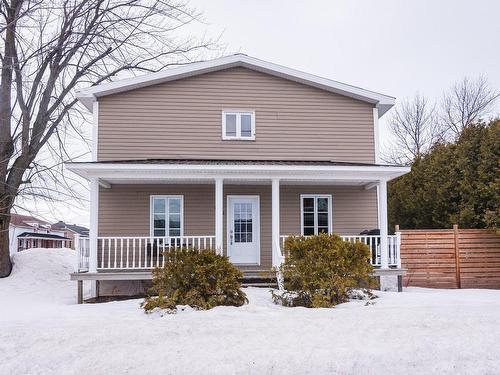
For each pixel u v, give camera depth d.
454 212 15.41
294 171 11.98
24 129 14.66
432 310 7.60
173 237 11.93
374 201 14.31
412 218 17.58
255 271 11.79
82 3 14.84
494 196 13.23
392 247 12.30
